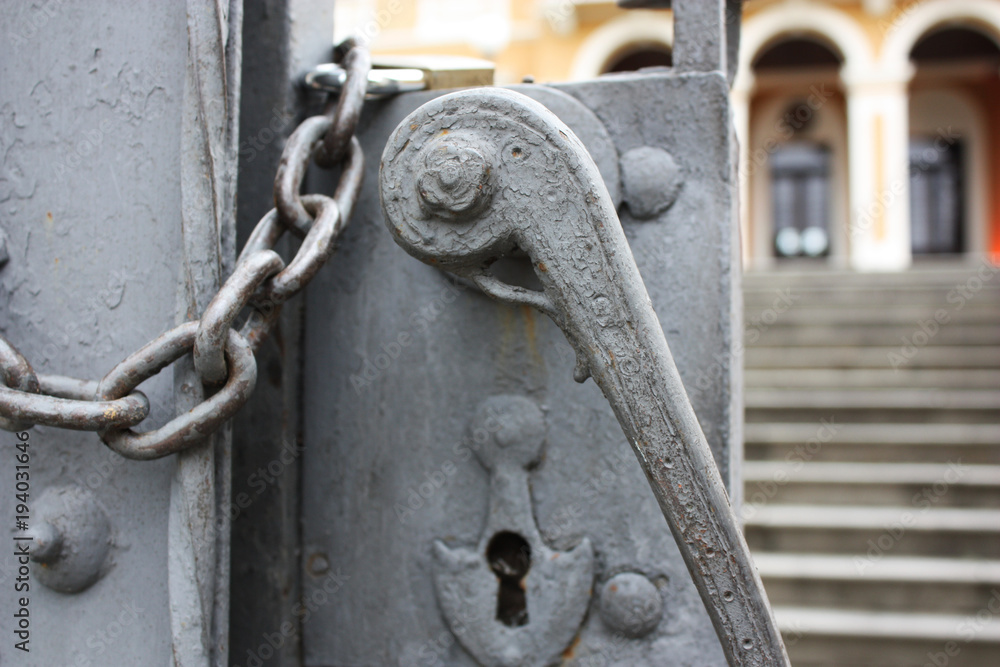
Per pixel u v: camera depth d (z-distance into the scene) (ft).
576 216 2.50
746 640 2.40
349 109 2.98
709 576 2.40
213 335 2.45
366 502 3.25
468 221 2.59
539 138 2.52
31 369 2.58
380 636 3.22
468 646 3.06
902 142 44.01
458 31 41.75
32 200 2.96
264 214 3.31
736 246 3.28
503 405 3.06
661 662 2.98
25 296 2.95
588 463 3.03
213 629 2.75
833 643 9.81
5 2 2.99
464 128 2.59
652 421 2.43
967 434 13.60
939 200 53.11
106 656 2.83
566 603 2.98
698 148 2.98
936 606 10.46
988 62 49.75
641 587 2.95
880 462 13.46
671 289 3.01
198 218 2.74
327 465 3.31
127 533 2.82
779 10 44.45
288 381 3.28
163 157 2.85
